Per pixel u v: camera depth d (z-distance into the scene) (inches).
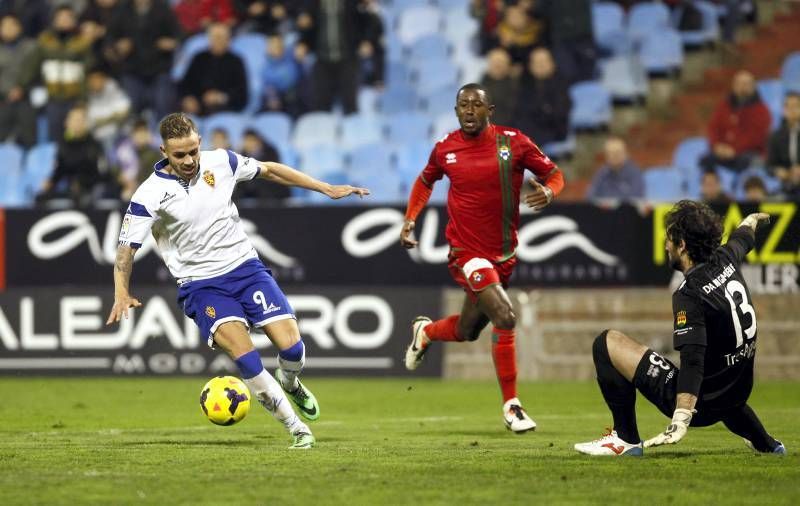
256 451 950.4
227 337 947.3
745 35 2741.1
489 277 1111.0
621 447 881.5
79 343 2020.2
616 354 845.8
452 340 1245.1
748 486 737.6
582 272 1961.1
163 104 2637.8
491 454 924.0
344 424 1289.4
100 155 2368.4
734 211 1894.7
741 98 2287.2
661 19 2706.7
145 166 2329.0
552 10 2512.3
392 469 825.5
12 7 2913.4
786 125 2177.7
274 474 800.9
